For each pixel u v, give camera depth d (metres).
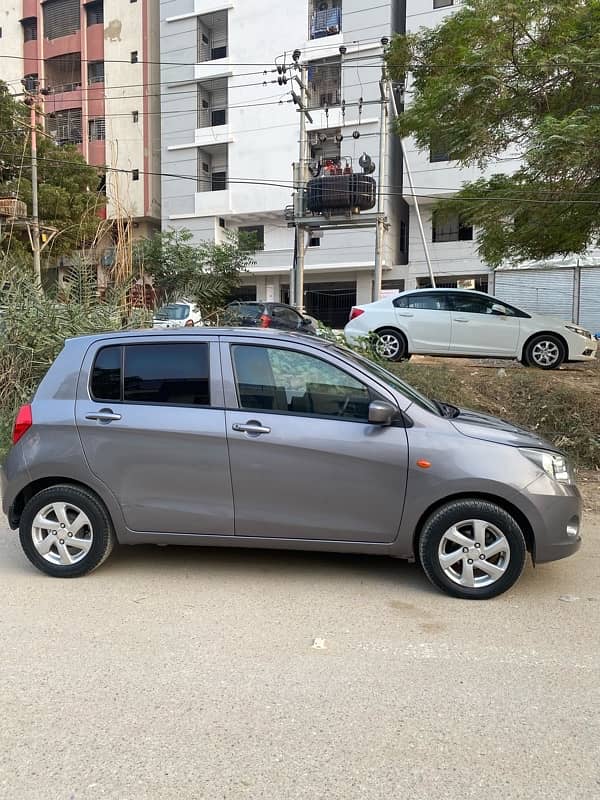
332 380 4.29
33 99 24.47
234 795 2.39
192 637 3.63
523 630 3.73
